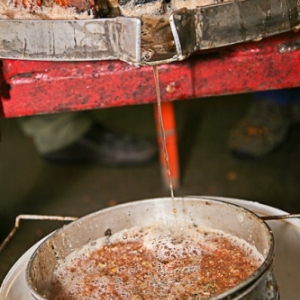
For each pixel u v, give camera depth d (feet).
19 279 4.10
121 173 8.69
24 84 4.43
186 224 4.21
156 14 4.10
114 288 3.92
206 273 3.94
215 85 4.45
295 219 4.30
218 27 3.83
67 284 3.96
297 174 8.13
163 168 8.03
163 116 7.55
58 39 3.92
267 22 3.92
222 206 4.06
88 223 4.11
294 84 4.46
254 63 4.39
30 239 7.03
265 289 3.49
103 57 3.89
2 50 4.07
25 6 4.08
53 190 8.37
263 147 8.61
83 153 8.95
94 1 4.02
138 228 4.24
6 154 9.79
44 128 8.73
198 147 9.33
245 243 4.01
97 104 4.50
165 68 4.39
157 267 4.05
